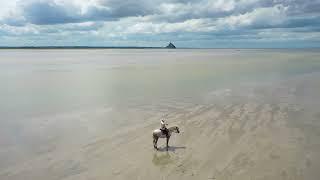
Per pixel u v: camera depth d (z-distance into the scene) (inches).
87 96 1306.6
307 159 642.8
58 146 728.3
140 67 2800.2
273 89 1408.7
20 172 600.4
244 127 853.8
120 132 825.5
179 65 3006.9
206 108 1064.2
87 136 795.4
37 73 2273.6
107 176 584.7
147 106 1104.2
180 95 1298.0
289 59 3919.8
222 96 1264.8
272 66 2662.4
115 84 1648.6
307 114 968.3
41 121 927.7
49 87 1560.0
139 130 839.7
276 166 613.9
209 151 697.0
